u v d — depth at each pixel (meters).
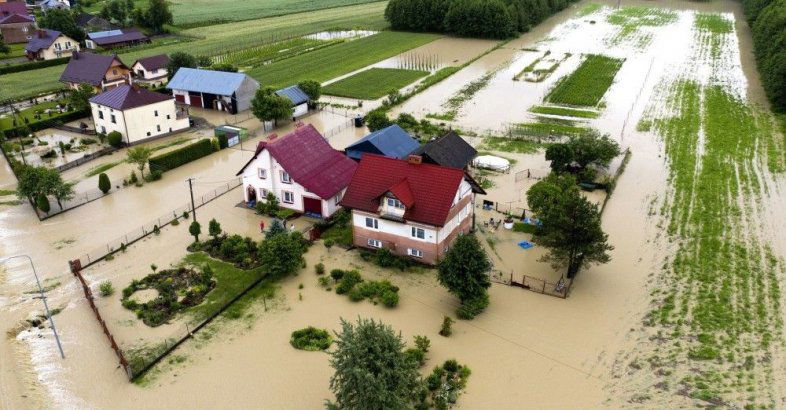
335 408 32.34
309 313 44.78
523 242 54.62
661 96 100.25
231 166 75.12
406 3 164.25
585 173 65.88
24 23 159.00
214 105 100.31
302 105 95.62
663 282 47.84
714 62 122.75
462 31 156.88
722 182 66.50
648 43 143.25
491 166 70.75
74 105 94.94
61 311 45.50
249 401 36.28
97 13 192.00
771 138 80.06
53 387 37.72
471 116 91.88
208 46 147.50
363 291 46.53
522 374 38.19
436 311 44.97
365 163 53.09
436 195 49.22
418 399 34.88
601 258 45.97
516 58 132.62
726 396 35.66
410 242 50.91
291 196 60.66
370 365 31.62
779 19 114.88
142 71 115.19
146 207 63.22
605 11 193.88
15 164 74.69
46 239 56.38
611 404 35.56
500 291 47.31
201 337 42.25
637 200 62.50
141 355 40.22
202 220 59.84
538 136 81.31
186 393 36.97
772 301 44.81
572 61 127.19
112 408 35.84
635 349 40.25
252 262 51.41
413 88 107.44
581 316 43.94
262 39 154.75
